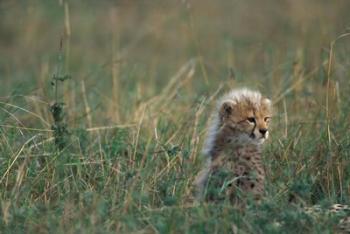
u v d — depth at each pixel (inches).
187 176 445.1
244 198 409.4
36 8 963.3
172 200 402.9
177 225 372.2
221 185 422.3
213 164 443.2
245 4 1005.2
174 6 926.4
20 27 948.6
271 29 915.4
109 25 962.1
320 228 375.9
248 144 454.9
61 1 613.0
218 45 875.4
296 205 398.0
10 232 377.7
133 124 516.4
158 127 518.6
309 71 622.2
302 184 422.0
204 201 398.6
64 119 526.6
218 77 703.7
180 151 468.4
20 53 896.3
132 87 658.8
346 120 498.0
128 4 1006.4
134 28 950.4
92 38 938.1
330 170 459.5
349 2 920.3
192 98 594.6
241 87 575.8
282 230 375.9
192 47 864.3
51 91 601.6
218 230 371.9
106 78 693.3
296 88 564.4
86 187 439.8
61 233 367.6
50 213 388.5
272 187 436.1
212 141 463.8
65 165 449.7
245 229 377.7
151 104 570.6
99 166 458.3
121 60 641.6
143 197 403.9
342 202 437.1
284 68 618.5
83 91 575.8
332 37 732.0
